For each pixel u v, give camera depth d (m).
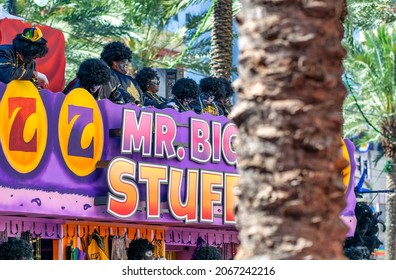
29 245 10.54
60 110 10.39
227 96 14.25
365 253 17.27
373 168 54.69
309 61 6.12
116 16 34.91
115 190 10.77
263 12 6.21
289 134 6.07
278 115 6.08
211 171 12.20
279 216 6.07
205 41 37.53
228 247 14.05
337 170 6.29
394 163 41.31
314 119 6.09
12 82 9.91
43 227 10.80
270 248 6.07
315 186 6.07
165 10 35.59
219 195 12.30
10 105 9.84
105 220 11.30
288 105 6.07
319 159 6.10
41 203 10.06
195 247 13.35
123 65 12.58
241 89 6.22
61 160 10.34
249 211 6.15
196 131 12.08
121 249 11.85
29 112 10.02
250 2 6.27
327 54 6.20
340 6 6.45
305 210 6.05
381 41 39.53
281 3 6.18
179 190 11.70
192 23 37.53
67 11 34.81
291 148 6.07
